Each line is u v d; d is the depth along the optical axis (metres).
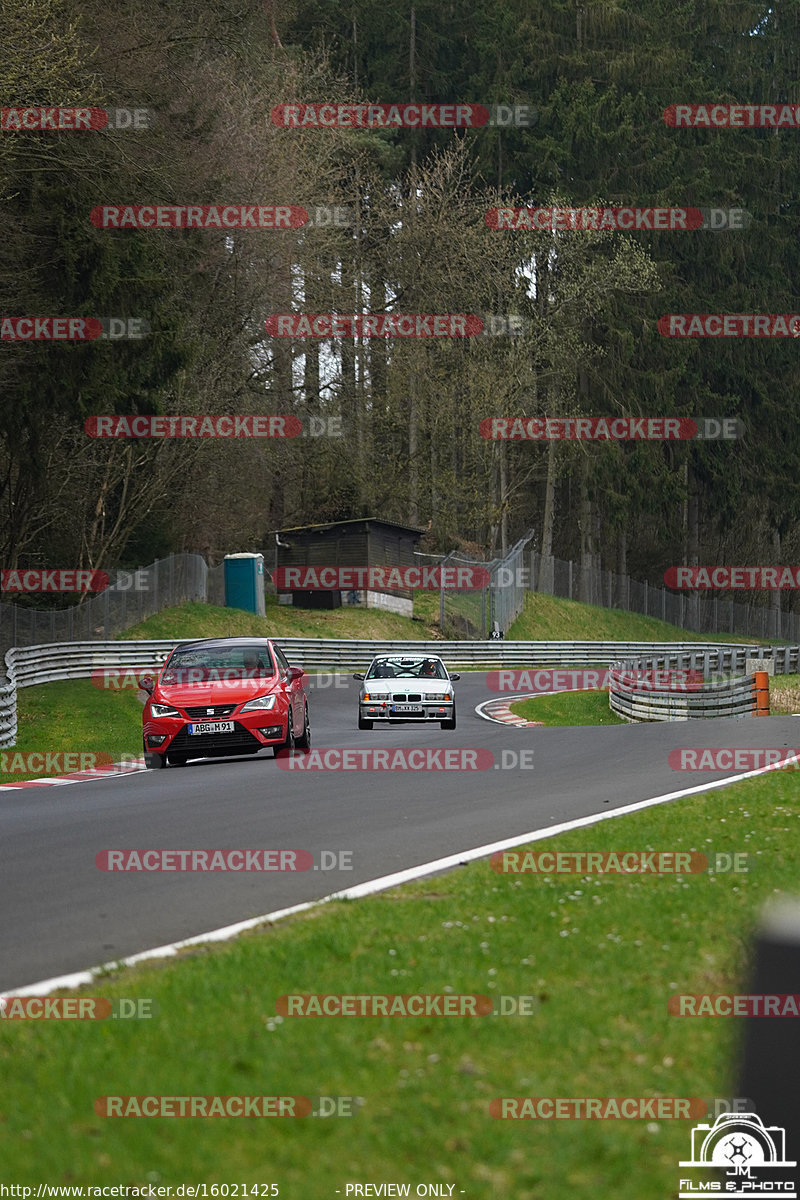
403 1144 12.55
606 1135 12.60
